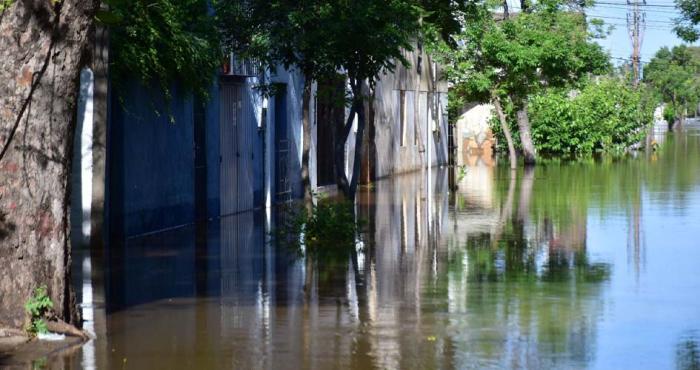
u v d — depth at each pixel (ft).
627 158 200.13
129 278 55.93
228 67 86.48
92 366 37.19
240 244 70.38
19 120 40.70
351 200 79.51
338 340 41.09
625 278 55.93
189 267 59.88
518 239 73.20
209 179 87.20
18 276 40.86
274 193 102.78
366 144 135.44
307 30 74.33
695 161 186.29
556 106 210.38
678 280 55.26
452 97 177.37
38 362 37.63
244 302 49.08
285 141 105.19
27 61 40.42
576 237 74.23
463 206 100.12
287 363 37.63
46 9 40.16
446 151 190.49
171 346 40.16
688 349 39.65
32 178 40.96
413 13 77.05
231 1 76.07
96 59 66.08
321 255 65.05
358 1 72.79
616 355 38.70
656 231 77.61
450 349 39.60
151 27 68.69
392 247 68.95
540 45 168.96
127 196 71.87
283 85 93.81
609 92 221.25
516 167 168.45
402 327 43.45
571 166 172.96
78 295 50.78
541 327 43.47
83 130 66.64
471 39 167.43
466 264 61.16
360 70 76.13
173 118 76.74
